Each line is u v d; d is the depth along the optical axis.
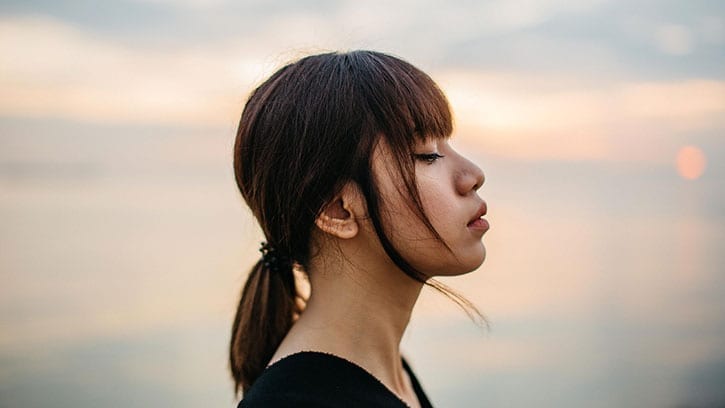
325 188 0.93
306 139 0.94
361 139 0.92
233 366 1.25
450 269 0.95
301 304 1.24
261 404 0.89
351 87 0.94
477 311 1.03
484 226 0.97
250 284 1.22
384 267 0.98
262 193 1.00
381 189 0.92
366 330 0.99
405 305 1.03
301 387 0.91
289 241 1.01
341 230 0.95
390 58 0.98
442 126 0.95
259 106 1.00
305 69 0.99
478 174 0.96
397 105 0.92
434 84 0.98
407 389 1.11
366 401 0.93
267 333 1.20
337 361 0.94
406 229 0.92
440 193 0.93
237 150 1.04
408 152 0.92
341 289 0.98
